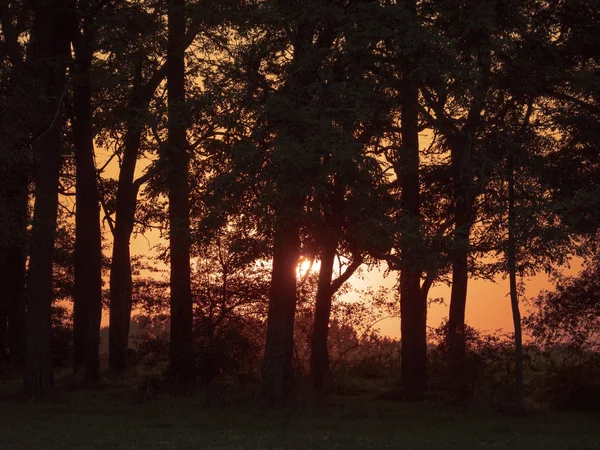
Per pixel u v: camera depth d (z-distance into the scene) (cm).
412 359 2741
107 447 1421
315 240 2052
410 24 1936
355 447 1480
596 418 2158
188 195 2556
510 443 1569
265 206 1905
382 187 2045
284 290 2300
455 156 2538
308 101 2052
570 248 2169
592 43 2322
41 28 2505
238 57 2298
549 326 2641
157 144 2586
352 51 1994
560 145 2469
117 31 2666
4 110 2153
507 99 2483
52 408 2112
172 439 1547
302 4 2078
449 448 1482
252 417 1989
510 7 2148
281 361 2275
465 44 2088
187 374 2641
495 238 2277
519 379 2409
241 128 2130
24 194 2525
